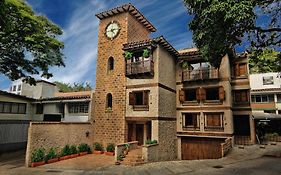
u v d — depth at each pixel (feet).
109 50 75.97
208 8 32.42
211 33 34.88
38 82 104.47
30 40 56.34
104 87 74.38
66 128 61.98
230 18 29.99
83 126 68.59
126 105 69.41
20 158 61.98
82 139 67.56
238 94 75.51
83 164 52.70
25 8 56.49
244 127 76.18
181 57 77.97
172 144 71.41
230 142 63.52
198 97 73.82
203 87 73.82
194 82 75.72
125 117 68.69
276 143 67.41
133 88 69.26
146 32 86.69
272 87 102.22
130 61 70.23
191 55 75.10
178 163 50.75
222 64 72.23
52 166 50.49
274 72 103.81
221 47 36.37
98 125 72.59
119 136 67.97
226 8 29.99
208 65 73.87
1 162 56.18
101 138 70.90
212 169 42.04
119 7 74.13
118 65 73.05
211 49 36.99
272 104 100.42
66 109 81.56
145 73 65.31
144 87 67.26
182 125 75.25
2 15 45.98
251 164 44.32
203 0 32.96
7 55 63.21
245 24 31.89
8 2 46.42
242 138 73.00
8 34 55.77
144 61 66.54
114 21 76.84
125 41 72.69
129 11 75.82
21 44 61.87
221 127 68.69
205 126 71.67
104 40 77.82
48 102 84.58
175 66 79.92
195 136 72.64
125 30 73.56
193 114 74.69
